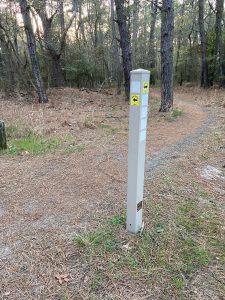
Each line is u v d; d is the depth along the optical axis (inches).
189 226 123.8
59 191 154.1
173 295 87.7
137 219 114.3
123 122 343.9
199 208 140.0
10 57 733.9
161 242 111.7
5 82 705.6
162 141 259.9
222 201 149.3
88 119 343.0
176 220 127.8
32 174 178.2
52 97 613.3
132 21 1179.3
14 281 92.3
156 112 420.2
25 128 290.2
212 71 980.6
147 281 92.7
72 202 142.0
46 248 107.3
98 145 242.4
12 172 181.6
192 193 155.8
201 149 238.1
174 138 272.7
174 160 207.3
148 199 145.4
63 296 86.4
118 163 197.2
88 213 131.7
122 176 174.2
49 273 95.6
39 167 190.5
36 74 526.3
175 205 141.3
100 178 171.2
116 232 116.3
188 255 105.0
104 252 105.0
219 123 353.7
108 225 121.3
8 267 98.1
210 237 116.8
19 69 742.5
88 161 201.6
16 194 150.7
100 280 92.7
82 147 235.0
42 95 534.9
